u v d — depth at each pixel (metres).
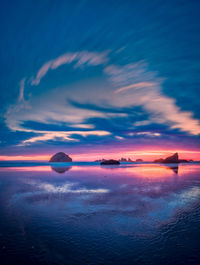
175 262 5.25
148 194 13.74
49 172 32.78
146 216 8.96
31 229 7.40
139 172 33.38
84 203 11.22
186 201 11.80
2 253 5.62
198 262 5.25
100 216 8.93
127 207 10.40
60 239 6.59
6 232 7.09
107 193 14.02
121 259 5.39
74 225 7.84
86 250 5.86
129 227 7.66
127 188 16.12
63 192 14.37
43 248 5.96
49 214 9.21
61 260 5.33
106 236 6.86
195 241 6.48
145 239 6.62
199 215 9.15
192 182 20.11
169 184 18.55
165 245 6.20
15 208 10.18
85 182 19.67
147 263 5.21
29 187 16.56
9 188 16.09
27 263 5.14
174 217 8.87
